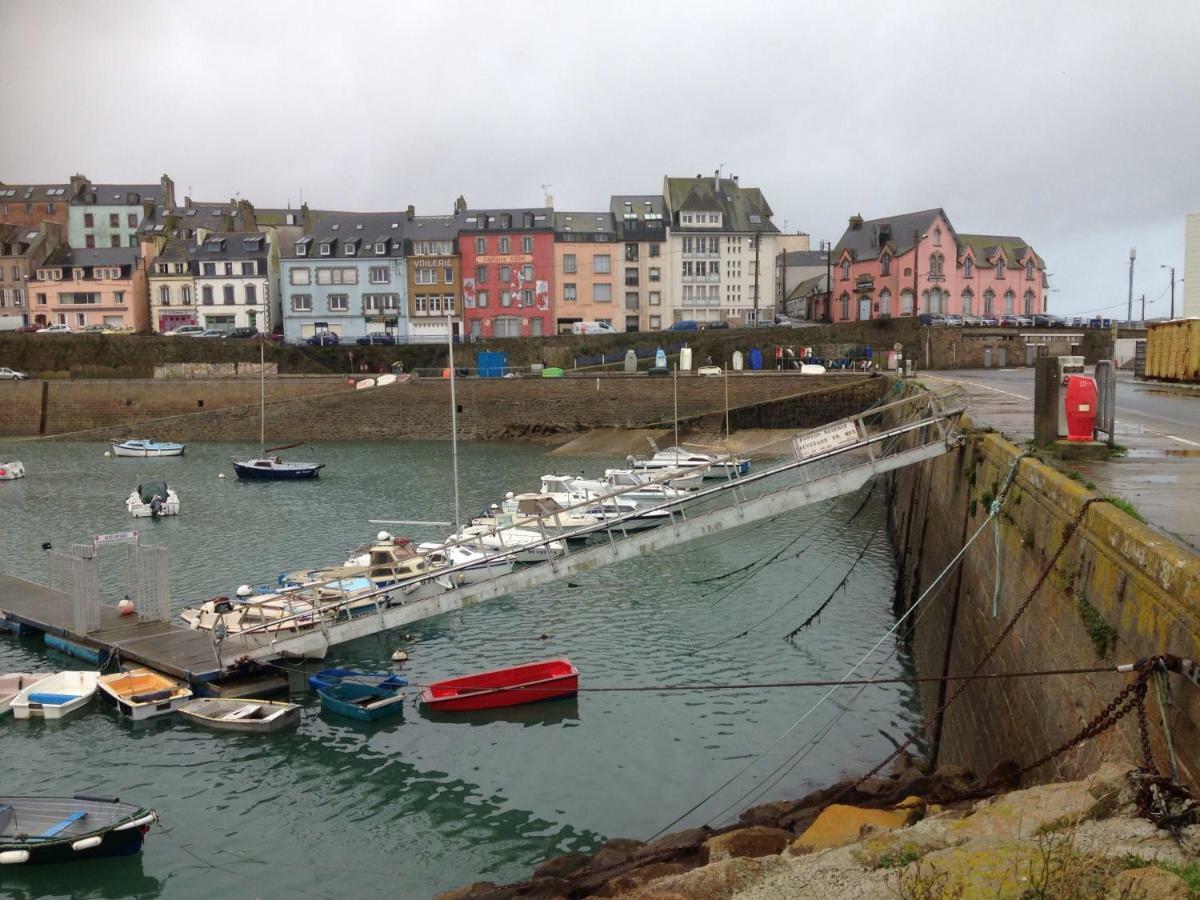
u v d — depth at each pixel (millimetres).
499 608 29719
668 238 97812
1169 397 34344
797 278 116438
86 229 119000
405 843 16406
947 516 22438
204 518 45469
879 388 67312
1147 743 7793
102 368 86250
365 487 53875
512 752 19766
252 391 80562
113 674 23141
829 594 30672
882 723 20828
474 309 96562
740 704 22031
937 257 89938
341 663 25141
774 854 10250
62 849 15375
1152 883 6418
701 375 73750
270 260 102500
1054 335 78438
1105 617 9617
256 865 15797
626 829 16688
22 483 57094
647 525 40812
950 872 7285
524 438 75312
